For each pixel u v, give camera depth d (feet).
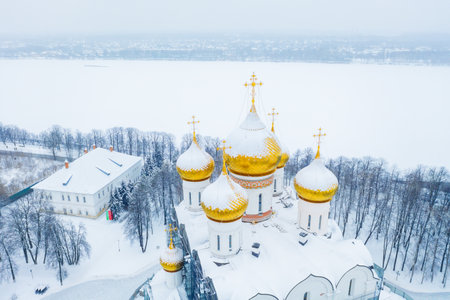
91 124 605.73
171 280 171.63
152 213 294.25
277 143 165.99
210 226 151.84
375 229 263.29
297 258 147.64
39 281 223.92
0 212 279.08
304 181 161.89
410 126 547.90
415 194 257.55
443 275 221.66
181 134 531.50
